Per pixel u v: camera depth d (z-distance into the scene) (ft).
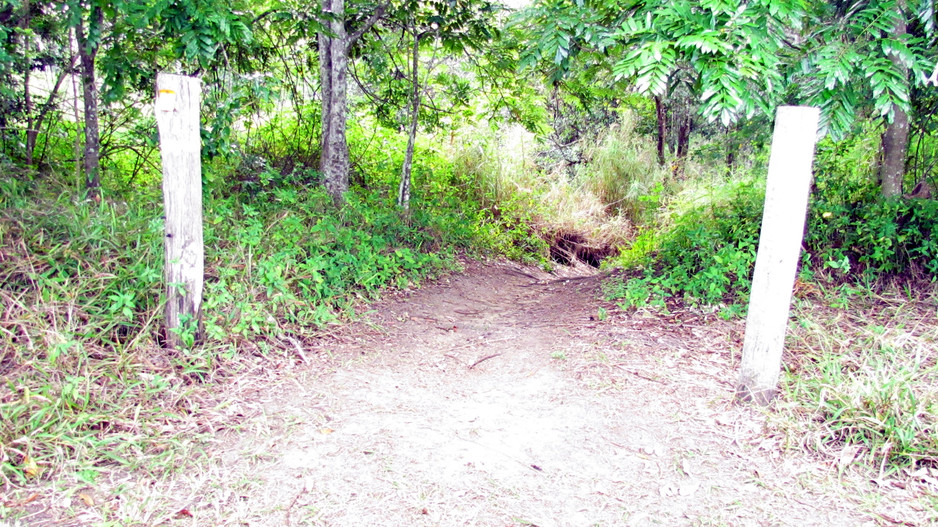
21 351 10.04
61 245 12.54
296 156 26.08
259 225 15.56
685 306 15.92
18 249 11.97
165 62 18.83
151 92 19.33
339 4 22.02
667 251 21.24
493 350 14.49
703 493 8.16
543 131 32.01
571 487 8.25
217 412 10.00
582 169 41.52
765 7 10.88
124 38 17.39
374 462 8.73
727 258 16.25
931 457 8.59
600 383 11.68
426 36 25.55
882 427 9.23
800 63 12.88
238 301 13.35
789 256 10.08
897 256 16.38
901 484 8.33
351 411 10.48
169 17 14.33
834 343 12.80
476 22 22.97
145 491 7.71
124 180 19.81
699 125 43.45
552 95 40.73
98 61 17.92
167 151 11.07
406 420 10.21
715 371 12.04
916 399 9.73
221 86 18.21
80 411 9.09
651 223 35.53
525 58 13.60
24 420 8.48
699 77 12.12
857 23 13.10
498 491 8.11
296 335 13.78
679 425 10.03
